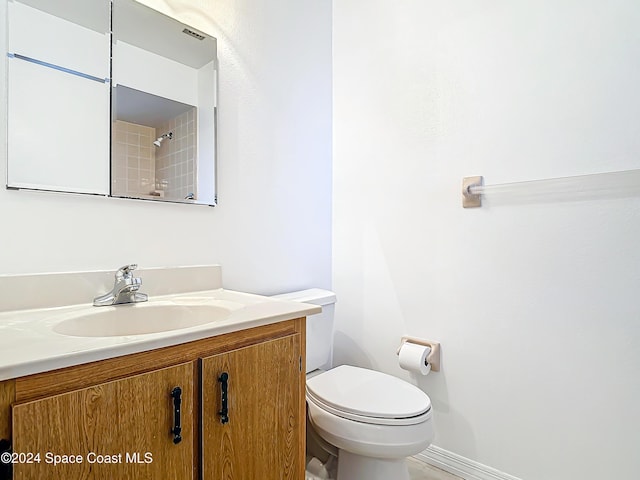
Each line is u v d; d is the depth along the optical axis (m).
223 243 1.41
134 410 0.67
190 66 1.30
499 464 1.41
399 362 1.58
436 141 1.59
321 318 1.53
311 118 1.81
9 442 0.55
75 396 0.61
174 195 1.25
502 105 1.42
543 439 1.32
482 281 1.46
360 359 1.85
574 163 1.26
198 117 1.32
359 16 1.85
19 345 0.64
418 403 1.20
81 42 1.05
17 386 0.56
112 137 1.11
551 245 1.31
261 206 1.55
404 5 1.69
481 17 1.47
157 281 1.19
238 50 1.46
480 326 1.47
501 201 1.42
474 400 1.48
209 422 0.78
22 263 0.95
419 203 1.64
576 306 1.26
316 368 1.52
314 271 1.83
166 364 0.72
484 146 1.46
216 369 0.80
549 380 1.31
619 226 1.18
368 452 1.13
